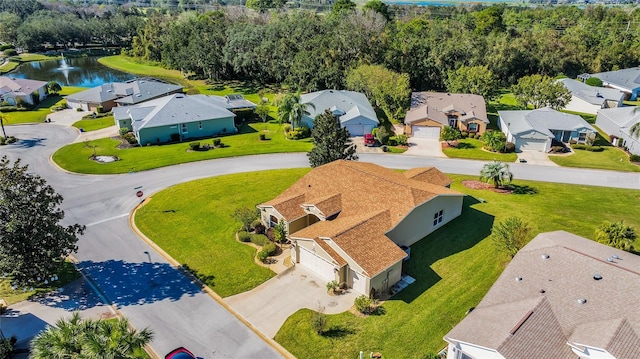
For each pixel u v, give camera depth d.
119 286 28.36
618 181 45.31
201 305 26.44
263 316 25.39
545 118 58.78
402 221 30.64
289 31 93.50
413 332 23.92
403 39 90.81
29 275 26.44
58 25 142.88
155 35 123.25
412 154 53.62
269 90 90.56
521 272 24.44
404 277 28.78
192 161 50.78
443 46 86.94
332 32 91.44
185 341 23.62
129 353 16.66
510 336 19.00
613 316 19.97
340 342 23.23
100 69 119.88
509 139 56.56
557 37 102.00
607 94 77.19
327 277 28.39
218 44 97.56
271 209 33.53
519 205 39.25
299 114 59.09
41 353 16.30
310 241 28.39
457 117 63.00
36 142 57.75
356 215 31.58
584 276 22.83
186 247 32.69
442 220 35.19
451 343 20.38
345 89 79.31
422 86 88.25
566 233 29.20
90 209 38.97
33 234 26.17
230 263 30.59
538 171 48.16
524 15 136.62
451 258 30.92
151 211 38.38
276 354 22.70
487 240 33.19
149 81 83.94
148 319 25.30
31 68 120.25
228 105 67.94
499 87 86.19
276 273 29.38
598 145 57.06
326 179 36.09
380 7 129.25
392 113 67.44
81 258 31.50
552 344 19.20
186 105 61.69
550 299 21.77
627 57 98.25
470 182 44.75
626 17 121.06
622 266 23.61
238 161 50.84
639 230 34.50
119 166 49.03
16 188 26.55
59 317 25.50
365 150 54.88
